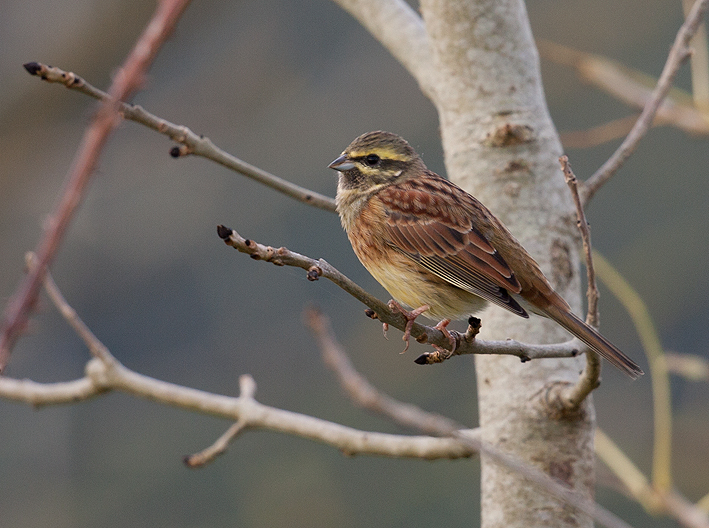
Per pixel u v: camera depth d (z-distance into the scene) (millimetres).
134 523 15000
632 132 6527
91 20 14648
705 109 9352
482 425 6289
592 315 5367
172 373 17031
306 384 16844
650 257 17344
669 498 7688
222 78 18016
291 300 17375
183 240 17469
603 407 15500
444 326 6820
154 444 15789
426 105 18141
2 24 14914
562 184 6562
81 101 14984
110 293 17000
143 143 17234
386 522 14969
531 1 19031
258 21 18203
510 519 5992
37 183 15078
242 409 6949
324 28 18453
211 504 15328
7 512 14500
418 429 4926
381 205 7000
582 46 18500
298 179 17812
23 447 14938
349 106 18188
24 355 15531
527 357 5266
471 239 6500
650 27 18516
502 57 6609
